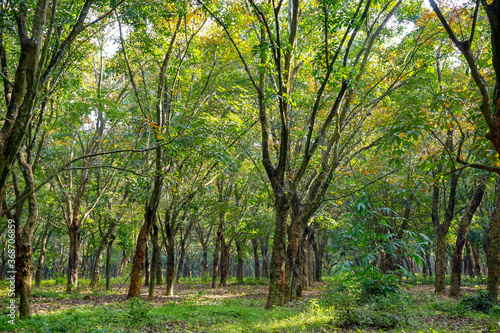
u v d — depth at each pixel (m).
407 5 14.26
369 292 10.13
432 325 9.35
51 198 20.09
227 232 28.52
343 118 13.77
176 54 16.17
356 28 11.20
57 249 41.88
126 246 24.67
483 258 37.75
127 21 11.19
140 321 9.62
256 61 15.98
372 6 14.15
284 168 11.97
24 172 9.30
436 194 18.41
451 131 14.40
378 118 16.30
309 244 26.77
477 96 9.14
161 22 14.19
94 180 22.66
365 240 10.14
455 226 27.34
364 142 17.05
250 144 19.56
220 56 16.50
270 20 11.80
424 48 14.20
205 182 19.00
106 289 22.42
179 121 14.93
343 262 10.53
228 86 17.77
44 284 30.48
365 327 8.43
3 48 8.54
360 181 19.47
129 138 17.53
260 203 24.22
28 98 6.21
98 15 12.78
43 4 6.46
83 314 10.15
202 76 17.53
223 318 10.59
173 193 15.92
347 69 11.13
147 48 13.45
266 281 31.06
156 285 29.31
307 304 12.30
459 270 15.94
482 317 10.50
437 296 16.19
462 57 14.76
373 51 16.00
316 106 11.08
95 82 19.83
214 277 25.92
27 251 9.15
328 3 9.83
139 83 17.19
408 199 19.88
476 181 17.17
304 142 18.77
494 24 4.50
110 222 22.58
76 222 19.83
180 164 16.30
